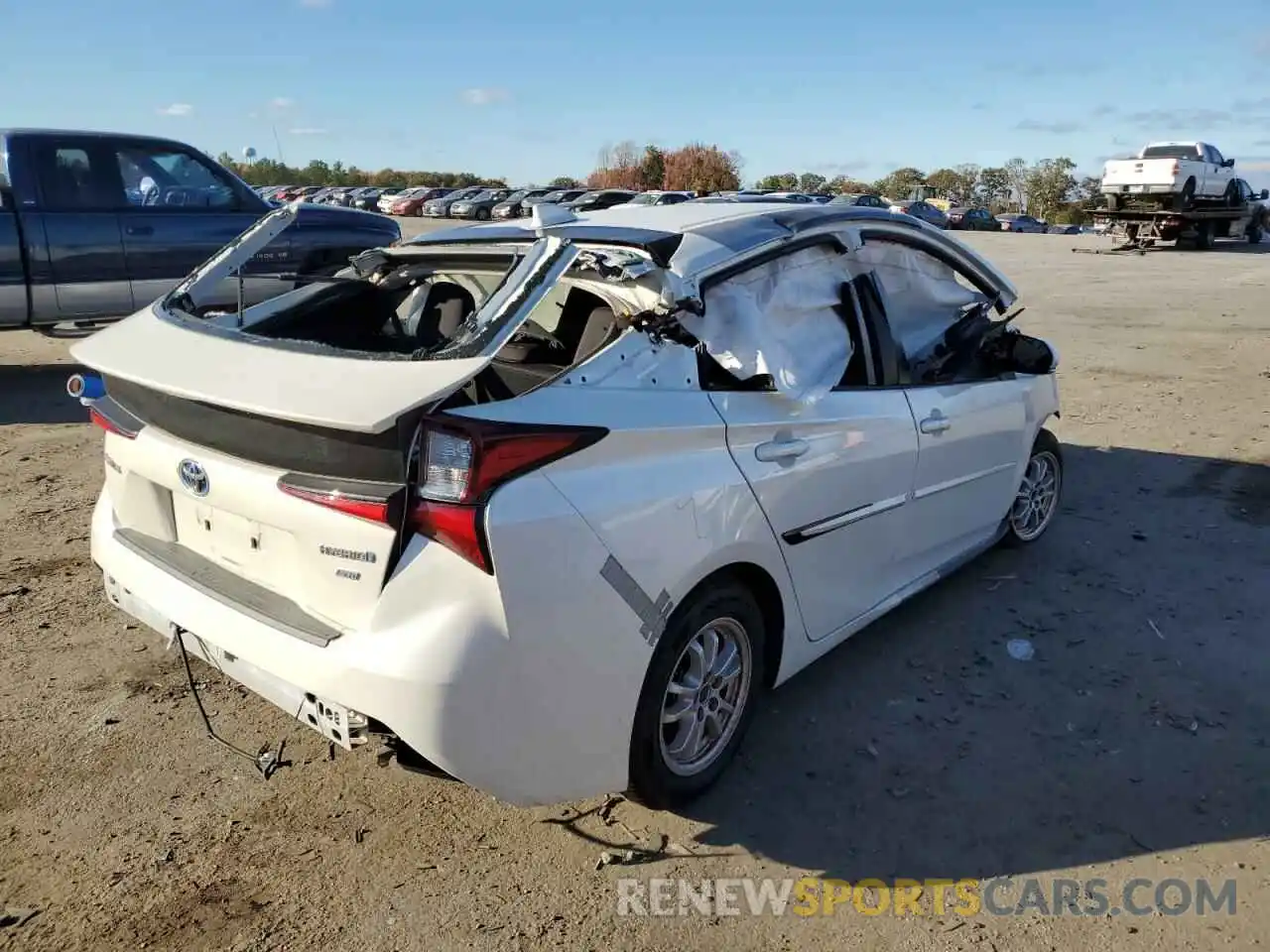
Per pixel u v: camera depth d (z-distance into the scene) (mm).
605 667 2584
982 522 4535
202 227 8938
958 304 4469
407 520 2389
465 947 2514
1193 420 7809
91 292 8430
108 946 2484
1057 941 2578
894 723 3549
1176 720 3576
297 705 2525
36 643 3988
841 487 3422
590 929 2584
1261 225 31156
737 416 3020
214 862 2791
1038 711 3635
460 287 3898
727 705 3160
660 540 2688
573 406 2611
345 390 2406
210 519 2869
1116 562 4984
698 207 3723
